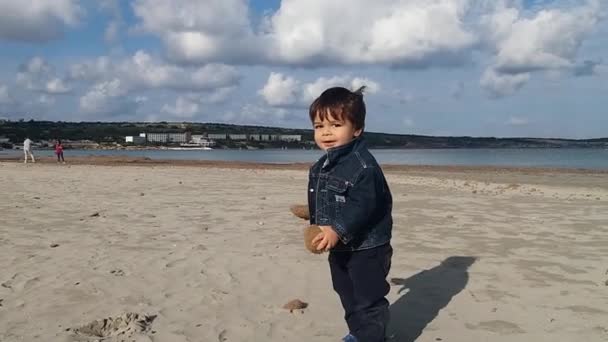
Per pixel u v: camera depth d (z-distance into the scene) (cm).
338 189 160
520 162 2350
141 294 224
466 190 721
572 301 215
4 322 191
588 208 505
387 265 167
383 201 164
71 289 231
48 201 551
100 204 528
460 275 256
